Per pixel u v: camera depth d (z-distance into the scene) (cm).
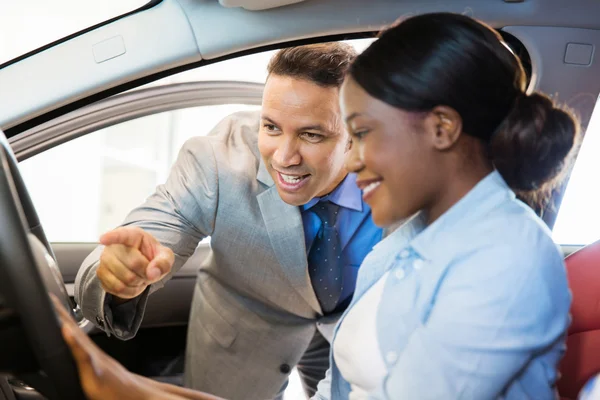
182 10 138
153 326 202
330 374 105
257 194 151
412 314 82
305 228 152
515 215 79
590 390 106
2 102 136
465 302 77
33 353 74
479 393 77
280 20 138
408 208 83
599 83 150
